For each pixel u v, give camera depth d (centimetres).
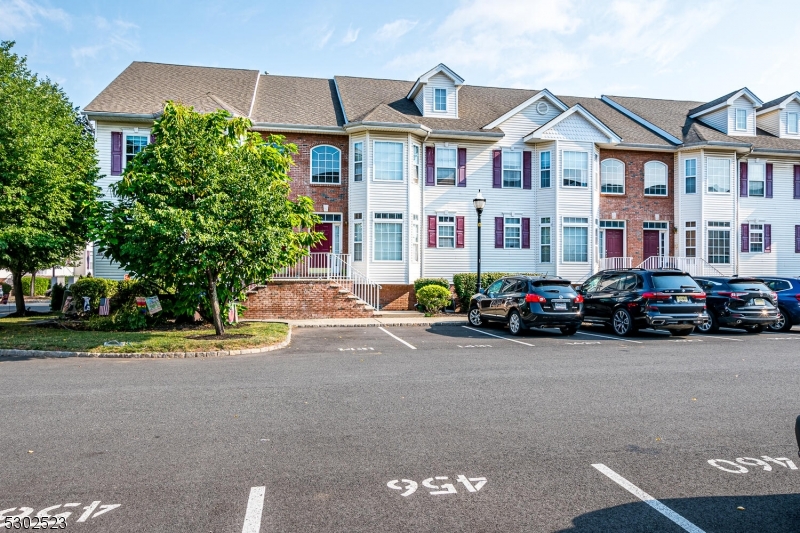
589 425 599
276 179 1432
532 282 1454
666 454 507
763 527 364
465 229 2383
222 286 1427
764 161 2628
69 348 1126
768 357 1091
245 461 484
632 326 1430
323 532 354
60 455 500
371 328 1647
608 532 357
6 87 1639
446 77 2438
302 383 827
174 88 2306
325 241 2300
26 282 3650
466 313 2114
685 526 366
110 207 1488
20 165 1310
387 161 2238
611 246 2530
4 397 732
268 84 2552
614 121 2688
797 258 2647
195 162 1252
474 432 571
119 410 662
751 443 540
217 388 791
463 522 370
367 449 517
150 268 1318
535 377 874
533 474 456
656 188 2559
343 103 2398
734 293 1523
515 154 2441
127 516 377
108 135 2070
